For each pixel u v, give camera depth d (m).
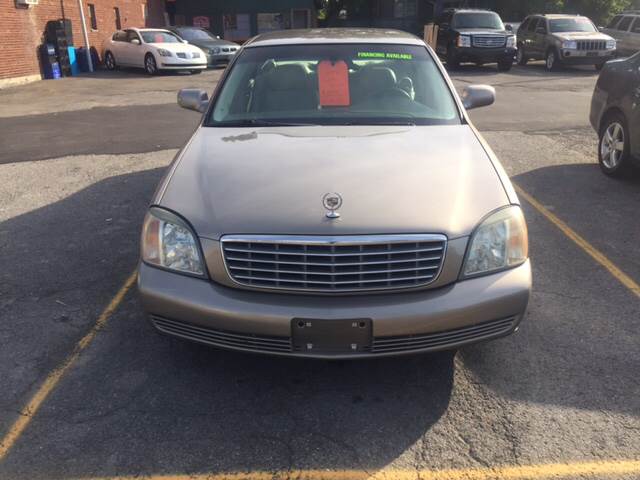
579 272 4.37
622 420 2.82
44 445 2.68
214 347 2.87
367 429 2.79
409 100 4.07
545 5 31.52
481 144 3.56
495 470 2.54
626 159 6.36
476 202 2.92
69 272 4.41
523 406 2.93
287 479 2.50
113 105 12.38
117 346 3.45
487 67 21.12
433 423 2.82
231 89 4.22
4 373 3.20
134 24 26.34
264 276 2.75
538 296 4.01
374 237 2.70
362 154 3.31
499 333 2.89
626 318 3.72
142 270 2.94
